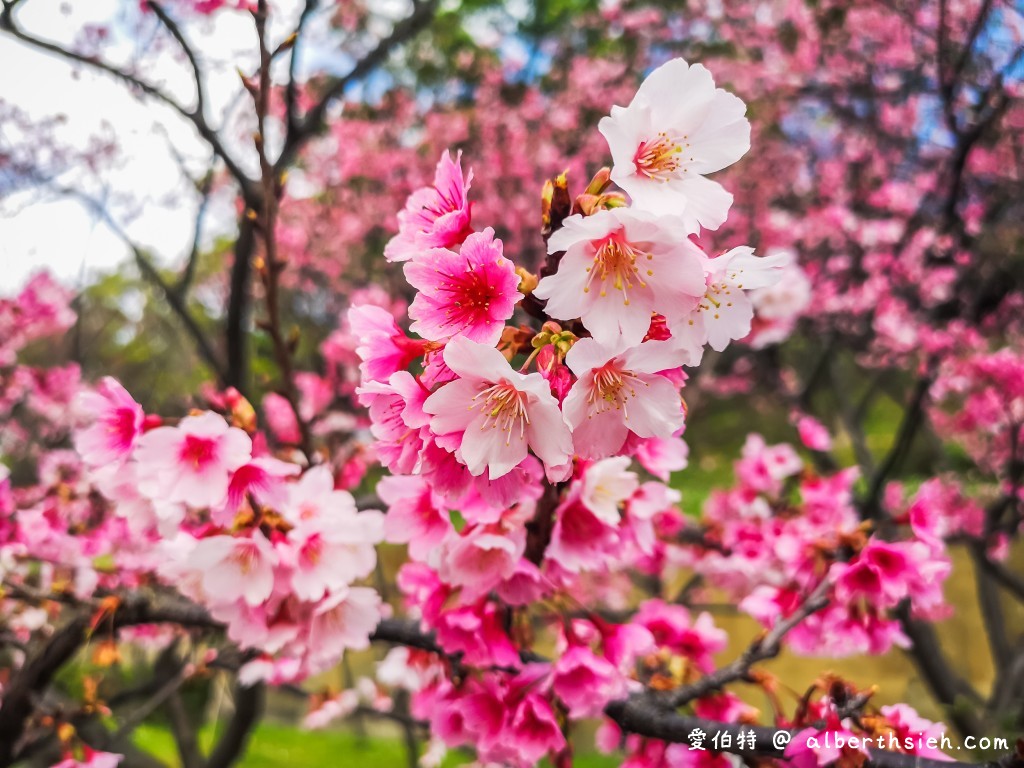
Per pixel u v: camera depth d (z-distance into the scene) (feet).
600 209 4.31
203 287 27.71
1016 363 19.16
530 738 6.23
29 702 8.79
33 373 18.29
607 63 28.40
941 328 23.31
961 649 28.25
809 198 28.45
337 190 28.45
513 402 4.06
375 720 34.86
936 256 22.66
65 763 8.35
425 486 6.11
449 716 7.17
